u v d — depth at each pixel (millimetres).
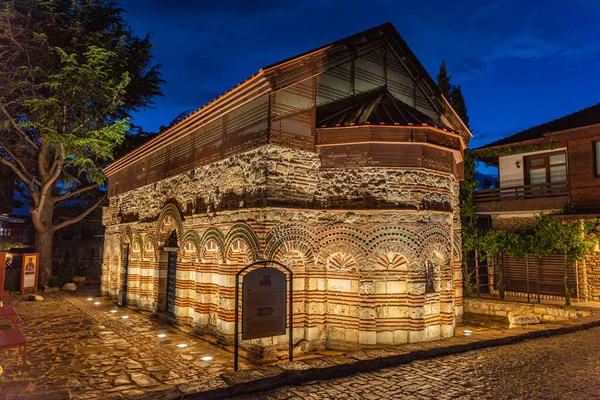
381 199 10414
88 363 9227
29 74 21875
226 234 10930
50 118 21219
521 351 8297
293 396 5922
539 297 16609
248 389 6066
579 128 16688
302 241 10344
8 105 22641
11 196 28016
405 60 13664
